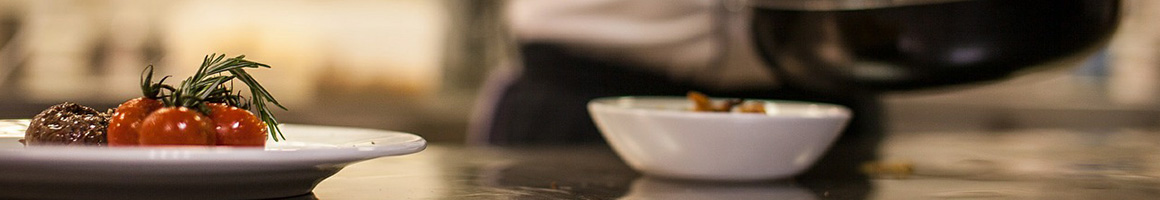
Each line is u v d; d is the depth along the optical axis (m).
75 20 1.89
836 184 0.60
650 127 0.60
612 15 1.15
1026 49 0.59
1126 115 2.33
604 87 1.17
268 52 1.99
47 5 1.89
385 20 2.04
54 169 0.39
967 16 0.57
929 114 2.21
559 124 1.16
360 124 1.97
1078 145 0.97
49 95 1.86
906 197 0.54
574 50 1.15
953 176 0.65
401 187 0.54
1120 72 2.35
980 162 0.75
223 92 0.50
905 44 0.59
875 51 0.60
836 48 0.62
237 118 0.48
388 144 0.48
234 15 1.97
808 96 1.21
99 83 1.89
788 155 0.60
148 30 1.92
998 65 0.60
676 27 1.16
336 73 2.03
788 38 0.64
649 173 0.63
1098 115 2.31
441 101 2.06
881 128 1.28
